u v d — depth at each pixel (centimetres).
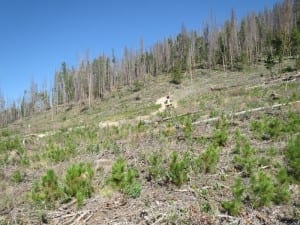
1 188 1036
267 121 1592
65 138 2078
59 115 7644
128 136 1833
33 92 10094
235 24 8669
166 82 7506
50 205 793
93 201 808
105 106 6825
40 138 2331
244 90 3447
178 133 1716
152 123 2311
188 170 999
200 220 669
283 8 8612
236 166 1059
